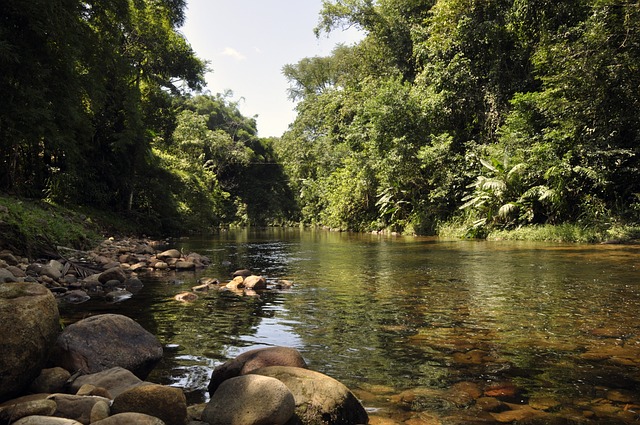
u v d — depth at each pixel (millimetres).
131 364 2986
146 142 20328
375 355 3291
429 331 3893
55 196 16219
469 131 21031
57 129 11305
